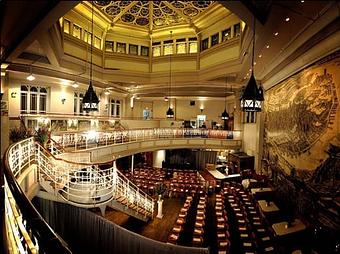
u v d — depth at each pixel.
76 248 8.69
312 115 7.20
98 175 9.59
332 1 4.90
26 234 1.88
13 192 2.10
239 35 11.88
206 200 14.01
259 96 5.75
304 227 7.46
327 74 6.47
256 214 10.57
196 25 14.37
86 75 13.78
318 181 6.68
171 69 15.70
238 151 17.91
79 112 16.33
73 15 12.12
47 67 11.55
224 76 13.75
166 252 7.97
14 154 5.39
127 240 8.52
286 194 9.27
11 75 11.75
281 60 9.30
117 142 13.29
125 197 9.92
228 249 8.12
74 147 10.62
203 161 22.73
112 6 12.73
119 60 15.45
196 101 22.95
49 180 6.95
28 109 12.98
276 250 7.41
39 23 4.85
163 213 12.22
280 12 5.29
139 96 22.17
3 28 4.89
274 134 11.38
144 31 15.36
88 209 9.59
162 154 23.12
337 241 5.61
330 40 6.12
